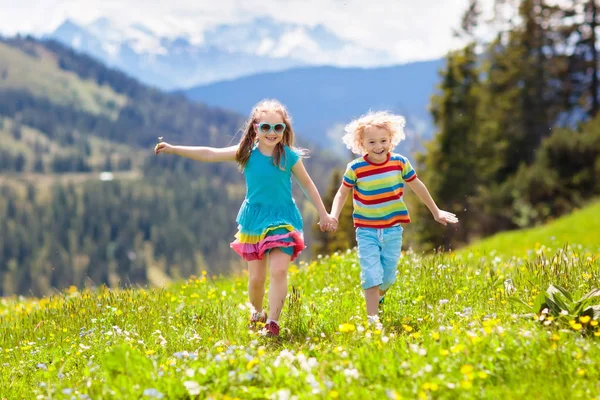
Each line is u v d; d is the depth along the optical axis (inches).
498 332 185.3
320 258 441.1
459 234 2005.4
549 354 170.4
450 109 2305.6
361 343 204.1
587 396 149.5
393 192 279.7
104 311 314.3
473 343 179.0
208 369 174.9
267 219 273.0
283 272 267.0
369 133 278.8
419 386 157.5
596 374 161.3
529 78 2484.0
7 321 367.2
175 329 262.2
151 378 174.6
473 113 2300.7
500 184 2183.8
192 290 397.4
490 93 2539.4
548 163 1815.9
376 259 272.1
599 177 1744.6
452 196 2218.3
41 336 291.7
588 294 211.8
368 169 281.7
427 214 2074.3
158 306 322.0
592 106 2507.4
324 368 175.0
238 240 282.7
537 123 2443.4
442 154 2269.9
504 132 2431.1
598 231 976.9
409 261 356.5
